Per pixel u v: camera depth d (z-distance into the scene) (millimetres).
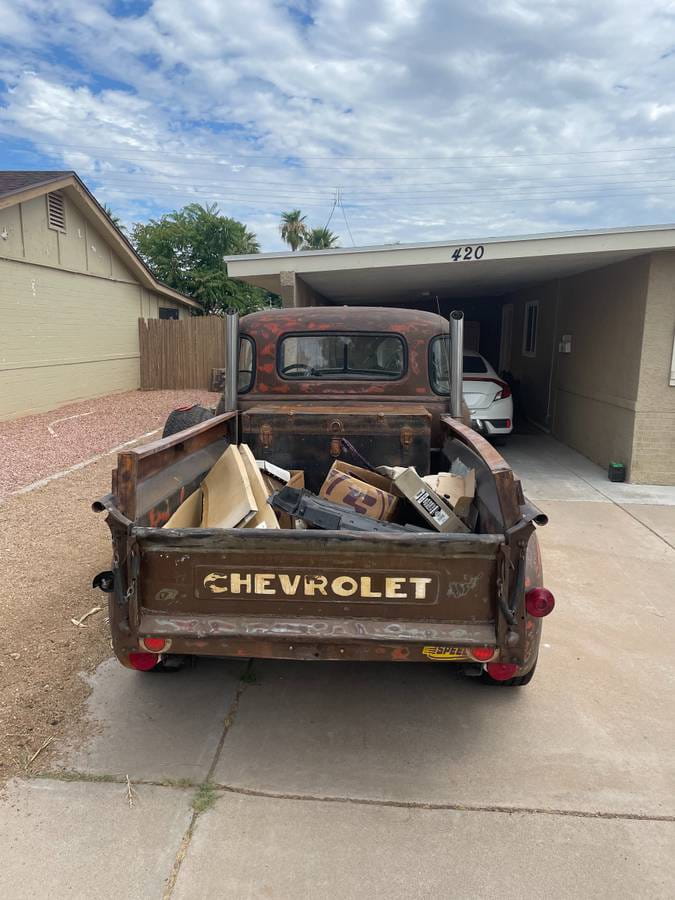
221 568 2422
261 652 2441
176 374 16828
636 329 7414
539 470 8352
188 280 27328
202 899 2059
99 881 2117
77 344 13469
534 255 7199
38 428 10273
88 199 12938
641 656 3658
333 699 3209
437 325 4527
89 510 6031
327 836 2320
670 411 7387
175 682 3309
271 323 4488
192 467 3354
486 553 2371
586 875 2172
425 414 3807
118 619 2457
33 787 2531
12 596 4152
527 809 2469
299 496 2824
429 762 2738
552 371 10797
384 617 2422
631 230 6863
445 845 2289
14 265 11008
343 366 4531
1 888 2080
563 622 4062
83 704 3088
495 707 3154
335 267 7781
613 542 5559
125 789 2533
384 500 3193
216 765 2691
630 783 2623
